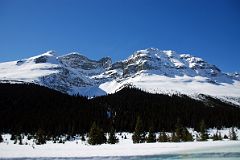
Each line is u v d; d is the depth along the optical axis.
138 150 60.50
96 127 101.62
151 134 104.62
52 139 136.00
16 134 138.00
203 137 112.19
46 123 156.38
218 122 171.75
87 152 58.47
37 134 123.62
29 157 52.78
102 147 70.44
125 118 169.50
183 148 63.75
